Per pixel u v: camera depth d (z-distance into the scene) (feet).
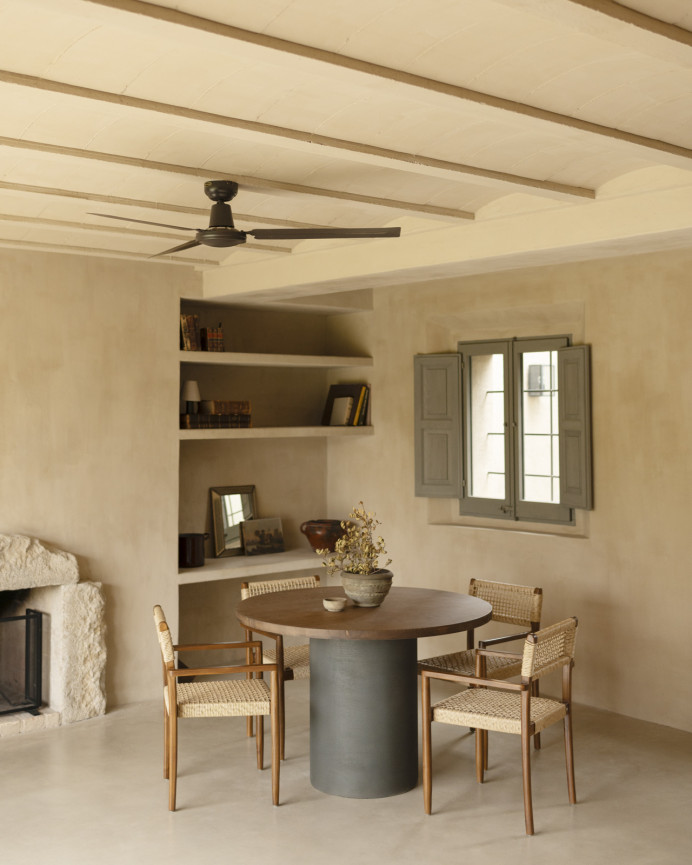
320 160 12.78
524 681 13.23
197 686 15.29
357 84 8.90
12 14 8.09
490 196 14.93
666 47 8.07
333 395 24.88
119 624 19.67
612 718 18.53
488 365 21.99
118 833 13.28
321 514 25.50
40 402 18.65
